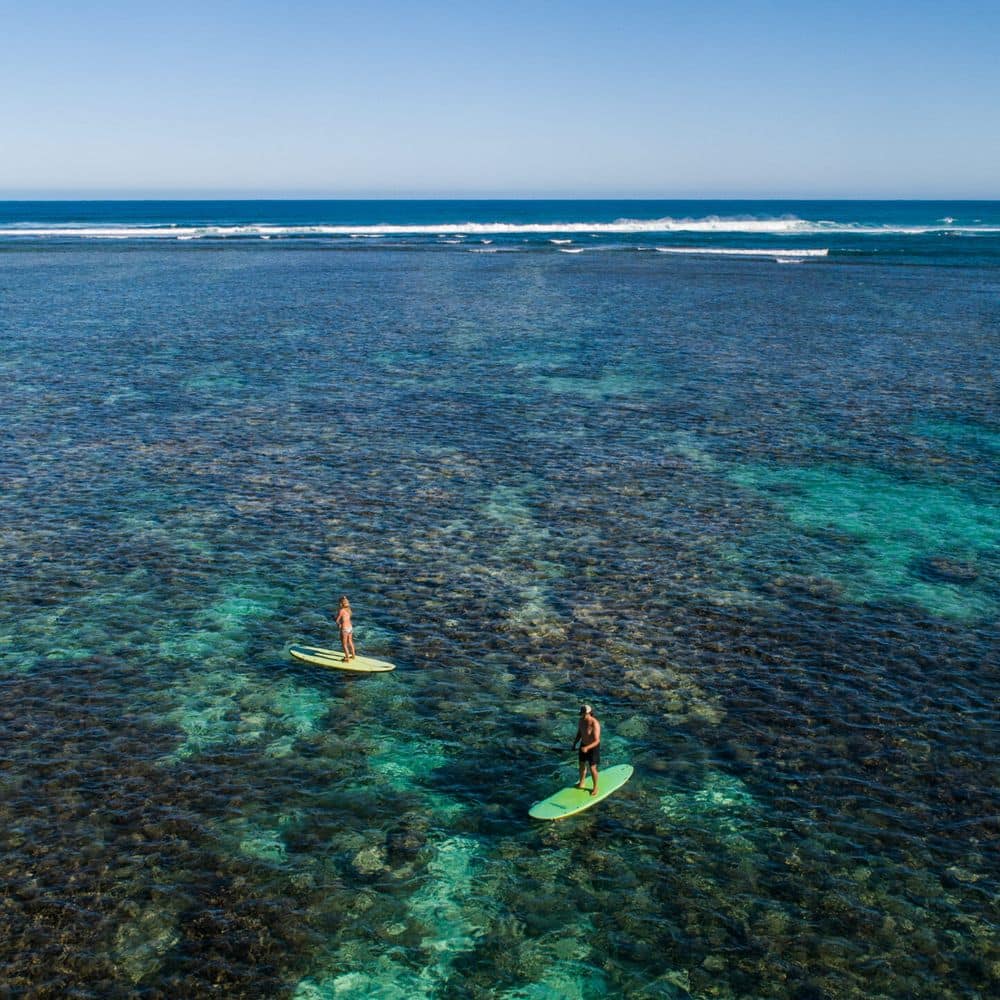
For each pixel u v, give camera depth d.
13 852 15.93
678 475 36.31
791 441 40.78
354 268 110.38
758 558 28.66
